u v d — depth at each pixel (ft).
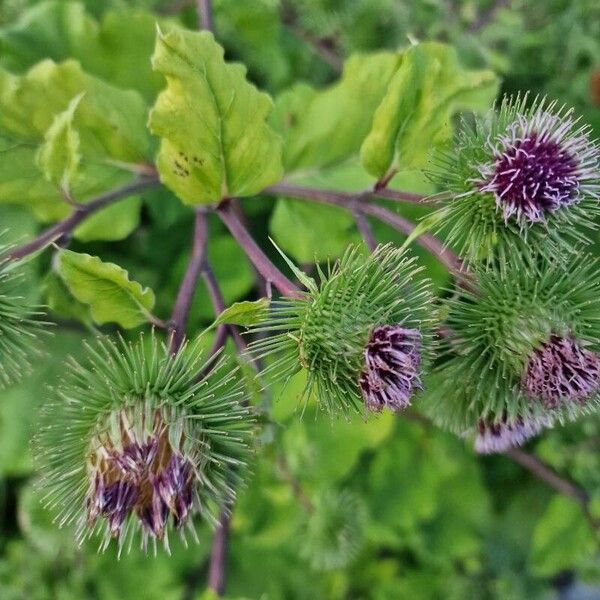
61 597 0.57
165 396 0.30
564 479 0.60
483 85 0.39
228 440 0.30
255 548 0.64
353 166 0.44
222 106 0.32
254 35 0.52
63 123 0.33
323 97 0.44
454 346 0.34
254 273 0.51
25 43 0.46
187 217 0.54
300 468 0.48
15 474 0.57
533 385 0.33
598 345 0.34
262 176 0.35
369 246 0.36
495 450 0.36
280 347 0.31
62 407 0.32
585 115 0.57
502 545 0.69
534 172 0.31
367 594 0.68
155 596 0.59
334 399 0.30
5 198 0.39
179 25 0.49
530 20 0.62
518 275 0.33
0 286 0.32
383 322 0.30
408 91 0.33
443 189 0.38
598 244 0.43
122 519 0.29
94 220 0.42
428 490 0.64
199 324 0.52
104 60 0.48
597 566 0.60
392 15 0.50
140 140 0.40
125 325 0.34
